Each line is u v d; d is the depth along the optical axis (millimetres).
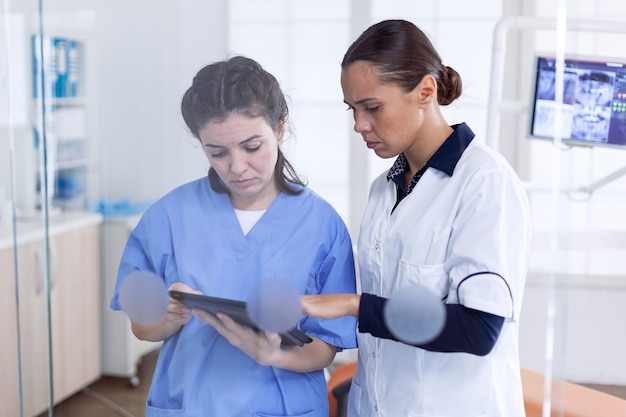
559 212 1002
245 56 1032
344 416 1107
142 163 1068
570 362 1072
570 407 1055
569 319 1066
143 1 1050
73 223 1117
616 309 1054
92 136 1094
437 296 950
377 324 946
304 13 1017
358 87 931
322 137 1021
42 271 1196
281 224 1020
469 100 1005
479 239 908
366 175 1023
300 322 1030
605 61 997
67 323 1151
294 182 1027
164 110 1058
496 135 1006
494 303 884
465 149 963
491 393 977
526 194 973
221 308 984
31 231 1201
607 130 1002
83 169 1101
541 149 1002
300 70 1020
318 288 1036
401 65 916
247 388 1021
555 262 1005
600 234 1040
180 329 1056
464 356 974
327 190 1028
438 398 985
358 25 1006
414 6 1000
